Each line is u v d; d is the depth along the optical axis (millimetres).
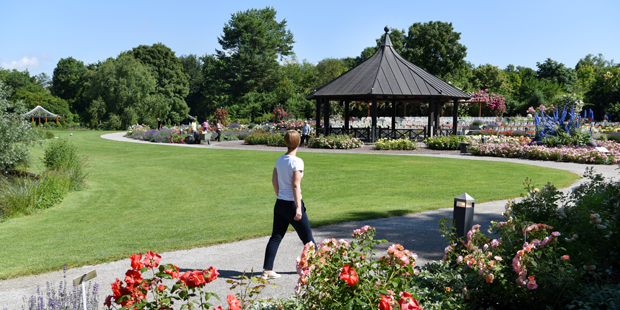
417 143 24953
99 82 60000
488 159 16984
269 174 13625
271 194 10273
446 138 22016
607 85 51531
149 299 3830
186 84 77750
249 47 68812
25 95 67000
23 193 9234
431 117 25016
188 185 11867
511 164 15055
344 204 8656
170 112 71938
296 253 5395
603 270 3734
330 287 2498
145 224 7414
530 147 17297
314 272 2570
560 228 4008
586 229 3906
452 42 55250
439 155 18891
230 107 60344
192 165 16094
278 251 5488
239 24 69438
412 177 12242
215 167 15438
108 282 4434
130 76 59562
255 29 70000
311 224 6828
